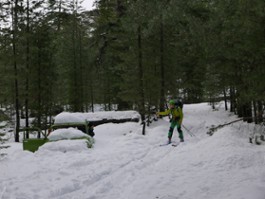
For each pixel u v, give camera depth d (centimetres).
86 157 964
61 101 3056
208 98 3134
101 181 722
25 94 2122
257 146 928
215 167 717
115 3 2372
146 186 630
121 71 2562
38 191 657
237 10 916
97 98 4075
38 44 2173
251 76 1088
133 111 2298
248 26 899
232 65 1636
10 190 655
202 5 909
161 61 2041
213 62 1758
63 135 1225
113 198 593
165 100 2077
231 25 1047
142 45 1900
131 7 941
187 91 3450
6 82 2056
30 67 2153
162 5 800
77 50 3334
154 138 1396
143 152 1041
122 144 1245
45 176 769
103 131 1852
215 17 1017
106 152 1053
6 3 1992
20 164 902
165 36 2044
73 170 820
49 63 2222
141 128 1817
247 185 565
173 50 2127
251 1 765
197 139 1316
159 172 734
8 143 1712
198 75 2658
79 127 1439
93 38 2538
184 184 618
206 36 1034
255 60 1084
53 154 1035
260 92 1066
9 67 2030
